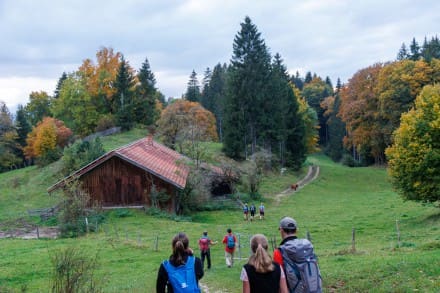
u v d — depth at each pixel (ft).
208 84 460.96
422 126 97.91
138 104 294.25
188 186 146.20
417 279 39.14
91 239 100.89
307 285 21.95
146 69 306.14
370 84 256.93
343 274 45.32
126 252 83.46
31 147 272.31
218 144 275.18
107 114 294.66
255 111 236.02
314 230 99.91
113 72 300.40
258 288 20.95
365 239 83.71
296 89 320.91
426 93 102.99
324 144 453.58
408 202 135.03
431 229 83.10
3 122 279.90
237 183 179.73
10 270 70.54
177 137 204.95
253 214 133.80
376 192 188.75
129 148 149.59
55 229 126.72
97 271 67.51
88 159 173.99
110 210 133.90
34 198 177.88
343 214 126.11
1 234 124.98
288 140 256.93
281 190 199.93
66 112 300.40
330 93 498.28
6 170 297.74
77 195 122.21
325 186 214.69
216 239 97.96
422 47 385.70
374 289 38.47
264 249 21.75
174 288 23.11
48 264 74.28
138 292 49.26
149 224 118.42
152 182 136.46
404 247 65.10
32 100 396.16
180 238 24.04
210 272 62.08
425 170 97.04
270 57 249.14
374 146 264.52
